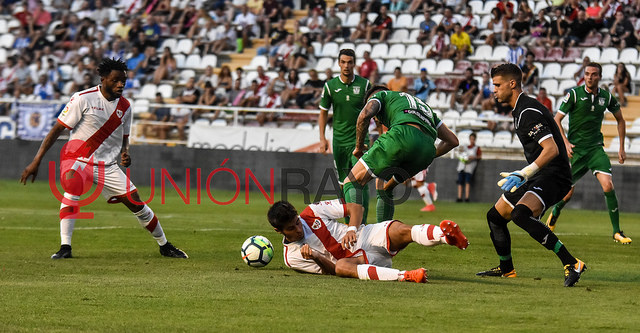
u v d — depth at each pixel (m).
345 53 18.03
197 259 15.16
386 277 11.97
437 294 10.75
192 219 24.53
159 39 47.69
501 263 13.34
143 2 49.84
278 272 13.07
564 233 22.72
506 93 12.71
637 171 33.09
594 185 33.53
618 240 20.42
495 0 44.94
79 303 9.83
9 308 9.43
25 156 40.78
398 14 45.56
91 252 16.12
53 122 40.56
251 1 48.53
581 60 40.09
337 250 12.58
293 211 12.59
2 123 41.34
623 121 20.86
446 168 36.09
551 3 43.00
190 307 9.62
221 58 46.41
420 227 12.09
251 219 24.86
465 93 38.88
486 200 35.25
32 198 31.59
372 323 8.77
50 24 50.38
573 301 10.40
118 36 47.66
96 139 15.23
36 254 15.57
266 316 9.10
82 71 46.09
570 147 20.03
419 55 43.22
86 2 50.44
